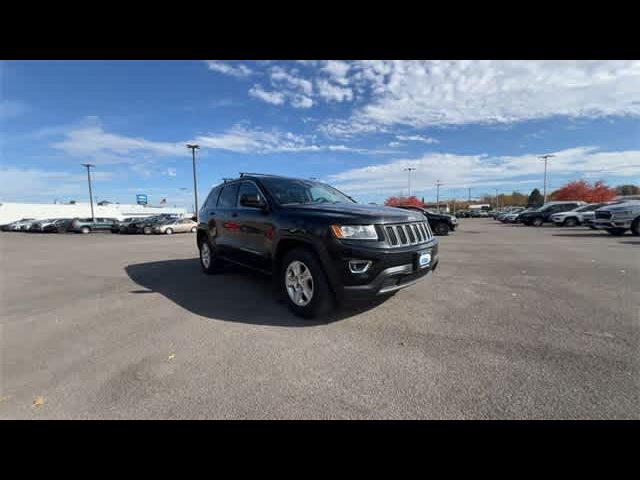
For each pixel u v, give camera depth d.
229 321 3.65
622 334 3.11
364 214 3.35
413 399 2.15
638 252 8.72
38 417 2.06
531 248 9.91
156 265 7.96
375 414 2.02
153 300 4.60
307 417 2.00
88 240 19.03
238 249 4.97
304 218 3.57
